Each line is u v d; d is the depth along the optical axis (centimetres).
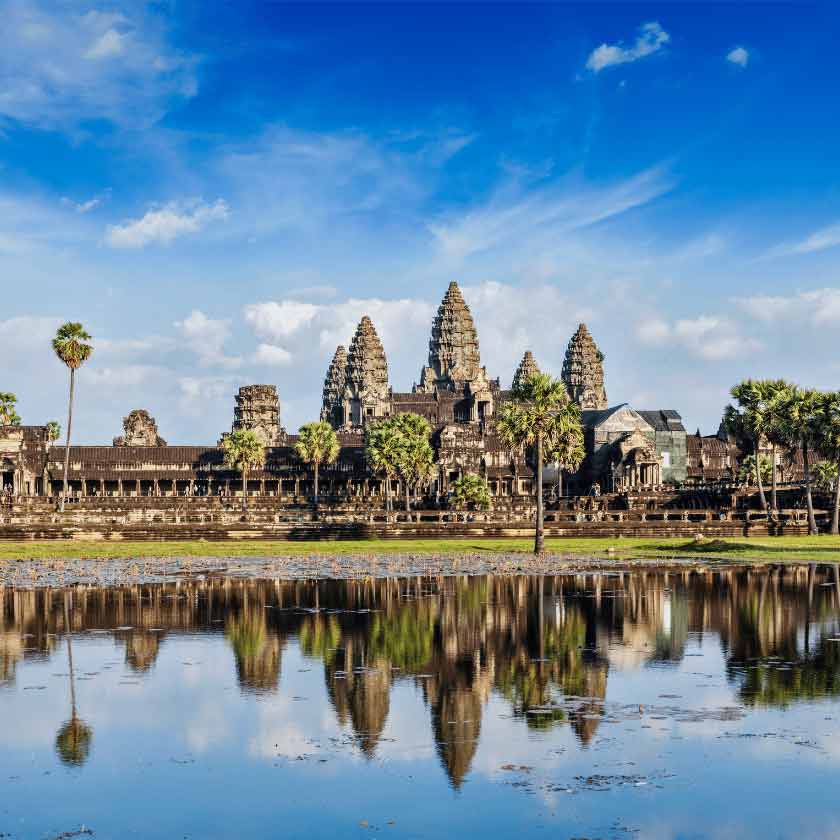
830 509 14638
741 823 2456
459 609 6091
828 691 3747
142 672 4169
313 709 3525
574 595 6825
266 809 2575
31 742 3150
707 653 4556
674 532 12781
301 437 18262
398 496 19488
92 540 11644
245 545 11356
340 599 6606
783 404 13875
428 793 2673
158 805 2612
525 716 3406
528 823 2462
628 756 2955
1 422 19262
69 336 14925
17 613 5922
